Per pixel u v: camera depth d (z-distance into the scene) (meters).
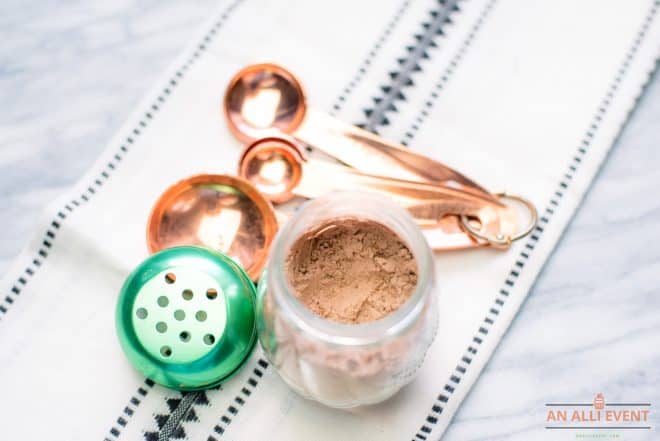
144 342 0.39
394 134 0.44
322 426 0.40
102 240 0.42
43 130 0.45
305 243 0.38
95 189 0.43
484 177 0.43
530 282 0.42
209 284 0.39
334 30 0.45
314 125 0.43
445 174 0.42
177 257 0.40
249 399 0.41
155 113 0.44
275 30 0.45
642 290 0.42
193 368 0.39
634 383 0.41
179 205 0.42
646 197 0.43
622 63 0.44
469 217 0.42
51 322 0.42
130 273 0.41
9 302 0.42
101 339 0.41
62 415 0.41
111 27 0.46
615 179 0.43
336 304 0.38
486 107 0.44
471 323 0.41
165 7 0.47
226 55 0.45
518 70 0.44
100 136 0.45
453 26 0.45
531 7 0.45
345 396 0.38
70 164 0.45
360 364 0.36
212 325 0.39
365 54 0.45
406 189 0.42
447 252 0.42
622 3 0.45
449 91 0.44
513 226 0.42
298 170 0.42
